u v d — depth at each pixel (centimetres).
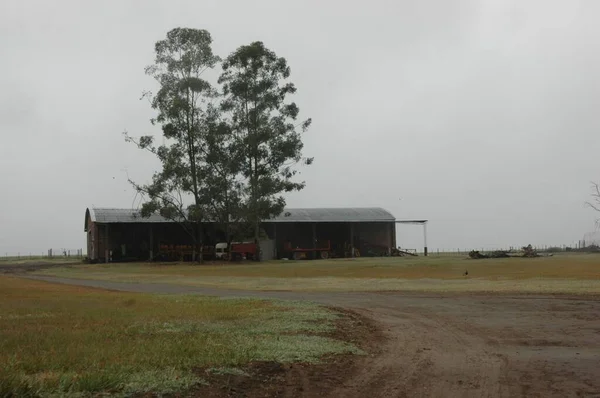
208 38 6256
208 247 7012
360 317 1753
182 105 5984
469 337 1401
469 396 844
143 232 7388
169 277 4288
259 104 6238
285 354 1059
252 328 1400
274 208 6225
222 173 6238
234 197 6219
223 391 799
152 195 6141
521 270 3781
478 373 994
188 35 6162
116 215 7112
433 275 3759
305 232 7956
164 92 6131
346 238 8056
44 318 1498
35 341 1077
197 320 1534
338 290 2939
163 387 767
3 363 852
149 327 1350
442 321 1692
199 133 6147
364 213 8075
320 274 4234
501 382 930
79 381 746
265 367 962
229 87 6269
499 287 2747
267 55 6262
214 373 880
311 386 868
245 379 873
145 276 4425
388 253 7881
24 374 790
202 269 5100
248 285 3438
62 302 2039
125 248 7281
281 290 3016
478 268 4075
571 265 4041
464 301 2241
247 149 6162
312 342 1213
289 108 6356
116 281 3912
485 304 2125
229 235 6506
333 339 1288
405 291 2772
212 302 2145
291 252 7325
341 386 879
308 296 2577
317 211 8038
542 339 1373
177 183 6128
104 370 822
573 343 1320
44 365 860
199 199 6156
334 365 1020
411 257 6712
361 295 2611
